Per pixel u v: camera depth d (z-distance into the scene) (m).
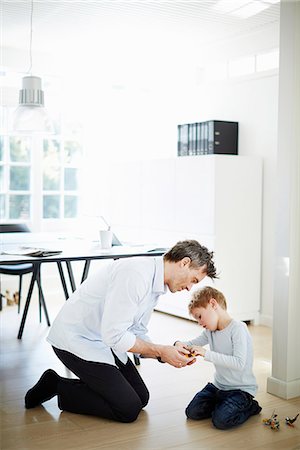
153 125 6.78
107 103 6.95
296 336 3.73
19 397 3.64
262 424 3.28
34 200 6.58
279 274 3.74
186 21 5.10
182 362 3.20
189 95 6.34
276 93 5.42
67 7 4.68
